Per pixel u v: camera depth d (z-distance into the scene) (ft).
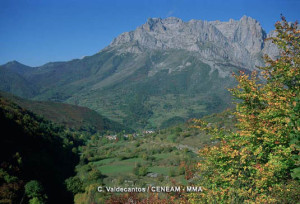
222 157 40.65
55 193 184.03
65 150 322.14
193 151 269.44
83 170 250.16
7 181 156.35
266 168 33.58
